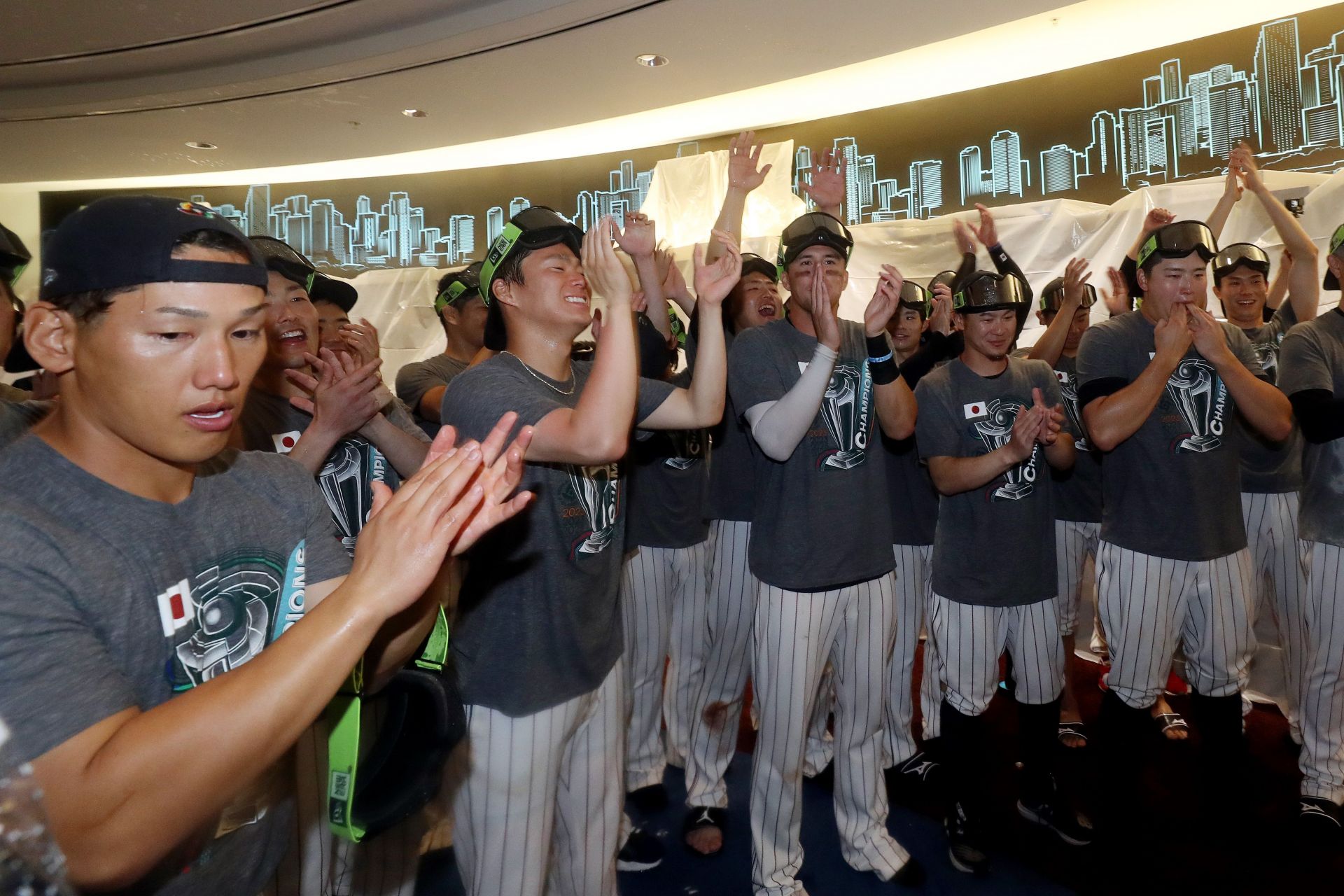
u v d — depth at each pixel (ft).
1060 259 14.66
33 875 1.95
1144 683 8.61
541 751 5.41
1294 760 10.41
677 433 9.70
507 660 5.35
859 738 8.04
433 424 10.05
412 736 3.90
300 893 5.94
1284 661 10.39
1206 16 14.85
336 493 6.54
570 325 5.72
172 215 2.68
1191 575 8.42
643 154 20.94
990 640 8.37
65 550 2.59
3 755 2.02
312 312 6.74
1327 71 13.85
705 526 10.38
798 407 7.15
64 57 15.31
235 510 3.30
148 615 2.85
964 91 17.42
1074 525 11.49
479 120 17.60
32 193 24.11
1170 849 8.52
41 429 2.90
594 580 5.64
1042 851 8.55
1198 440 8.36
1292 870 8.11
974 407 8.58
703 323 6.52
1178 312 7.97
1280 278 12.53
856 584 7.69
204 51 15.15
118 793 2.28
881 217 18.48
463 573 6.95
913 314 12.46
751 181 9.05
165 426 2.71
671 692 10.61
